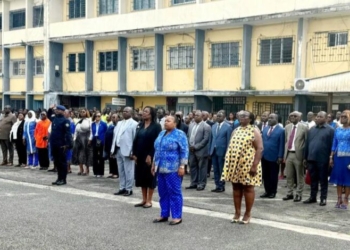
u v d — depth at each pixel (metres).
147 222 7.14
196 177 10.40
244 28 18.86
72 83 25.95
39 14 27.64
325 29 17.08
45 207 8.04
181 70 21.42
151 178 8.04
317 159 8.69
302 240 6.29
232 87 19.75
